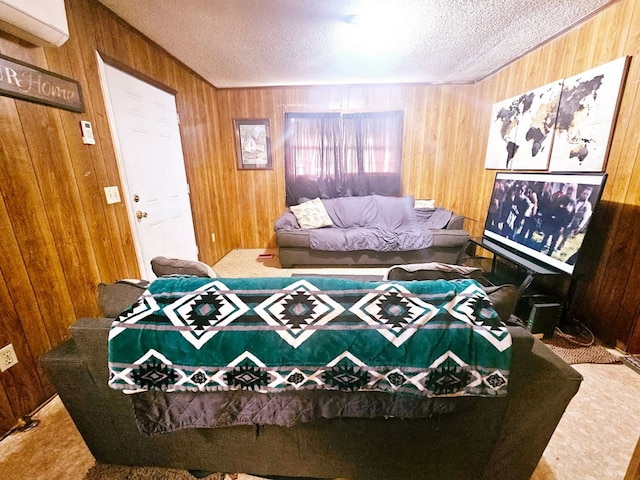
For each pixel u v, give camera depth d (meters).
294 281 0.90
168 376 0.82
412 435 0.93
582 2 1.84
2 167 1.25
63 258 1.55
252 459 1.04
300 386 0.81
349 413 0.86
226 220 3.97
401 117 3.59
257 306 0.84
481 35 2.29
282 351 0.79
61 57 1.52
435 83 3.52
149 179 2.30
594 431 1.29
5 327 1.28
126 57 2.03
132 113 2.09
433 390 0.79
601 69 1.88
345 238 3.15
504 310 0.90
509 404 0.87
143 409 0.86
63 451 1.21
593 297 1.96
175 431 0.98
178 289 0.89
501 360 0.76
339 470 1.04
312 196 3.90
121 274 2.00
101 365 0.88
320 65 2.90
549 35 2.29
